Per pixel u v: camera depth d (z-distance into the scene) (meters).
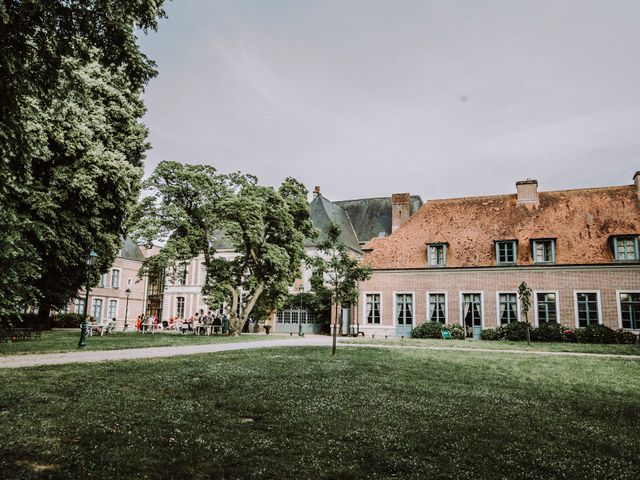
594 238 30.33
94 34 7.63
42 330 34.28
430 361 15.11
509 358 16.72
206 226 31.75
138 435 5.41
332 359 14.81
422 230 35.75
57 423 5.82
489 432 6.15
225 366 12.19
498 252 31.91
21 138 7.81
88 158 22.48
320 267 17.39
